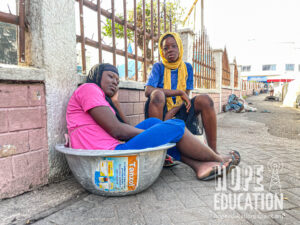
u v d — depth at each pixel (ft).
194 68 20.11
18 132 5.63
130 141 5.45
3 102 5.28
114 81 6.29
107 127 5.42
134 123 11.03
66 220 4.66
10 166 5.50
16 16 5.87
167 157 7.90
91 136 5.60
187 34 16.83
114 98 6.66
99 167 5.21
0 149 5.27
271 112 29.37
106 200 5.55
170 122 5.81
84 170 5.35
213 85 26.91
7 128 5.39
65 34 6.83
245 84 66.13
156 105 7.17
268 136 14.16
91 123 5.66
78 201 5.51
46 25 6.17
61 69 6.72
